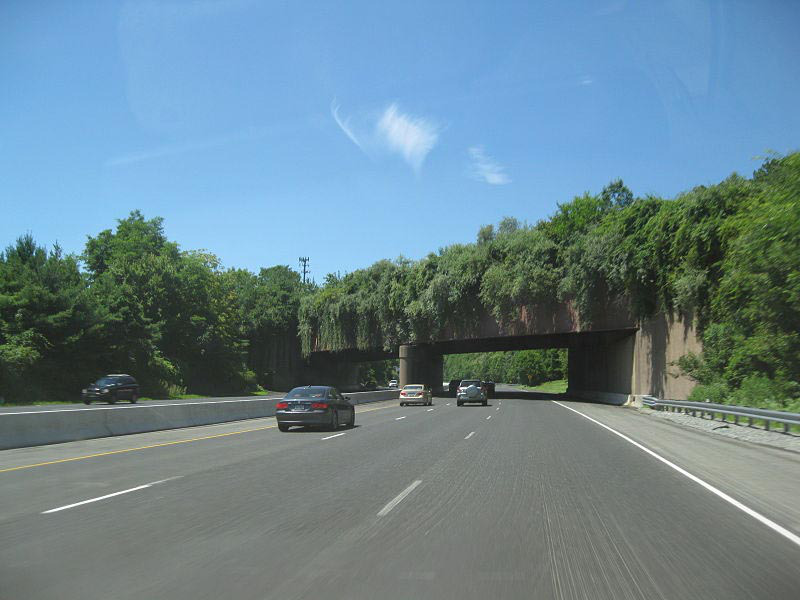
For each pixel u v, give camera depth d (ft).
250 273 304.09
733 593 17.93
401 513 28.19
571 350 256.32
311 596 17.57
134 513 28.14
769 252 87.97
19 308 155.02
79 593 17.83
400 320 204.64
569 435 67.97
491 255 180.04
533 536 24.21
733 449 55.52
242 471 40.98
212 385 241.35
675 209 124.77
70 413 62.59
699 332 114.73
